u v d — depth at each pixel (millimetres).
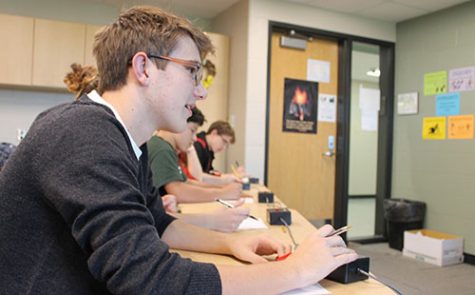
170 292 582
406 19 4277
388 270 3312
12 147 1634
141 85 746
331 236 851
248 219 1504
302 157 4137
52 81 3414
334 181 4320
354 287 827
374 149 7578
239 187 2053
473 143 3615
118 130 675
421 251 3621
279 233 1332
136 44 739
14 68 3299
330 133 4277
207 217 1289
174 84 763
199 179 2717
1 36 3256
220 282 631
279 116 4004
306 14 3941
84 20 3910
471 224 3600
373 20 4293
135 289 561
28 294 613
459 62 3746
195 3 3932
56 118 636
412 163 4215
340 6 3945
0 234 625
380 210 4508
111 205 583
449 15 3850
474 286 2939
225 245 1021
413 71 4227
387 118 4457
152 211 1074
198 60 810
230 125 3730
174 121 785
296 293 767
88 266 598
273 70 3959
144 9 792
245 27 3758
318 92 4195
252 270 686
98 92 783
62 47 3438
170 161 1911
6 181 629
